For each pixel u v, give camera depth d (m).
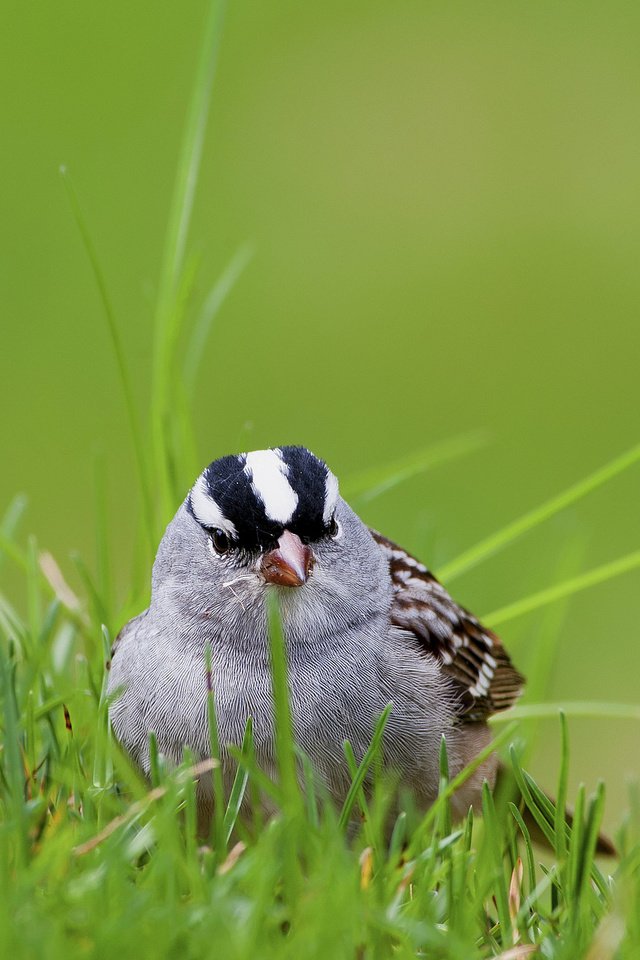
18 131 18.64
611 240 17.92
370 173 18.78
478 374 16.34
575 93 19.70
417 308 16.95
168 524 6.87
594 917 5.20
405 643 6.37
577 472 14.98
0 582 11.11
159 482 7.60
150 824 5.20
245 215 17.98
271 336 16.58
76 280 16.50
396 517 13.97
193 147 8.08
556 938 5.01
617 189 18.61
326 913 4.45
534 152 18.88
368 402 15.94
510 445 15.32
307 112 19.59
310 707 6.13
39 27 20.64
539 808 5.85
